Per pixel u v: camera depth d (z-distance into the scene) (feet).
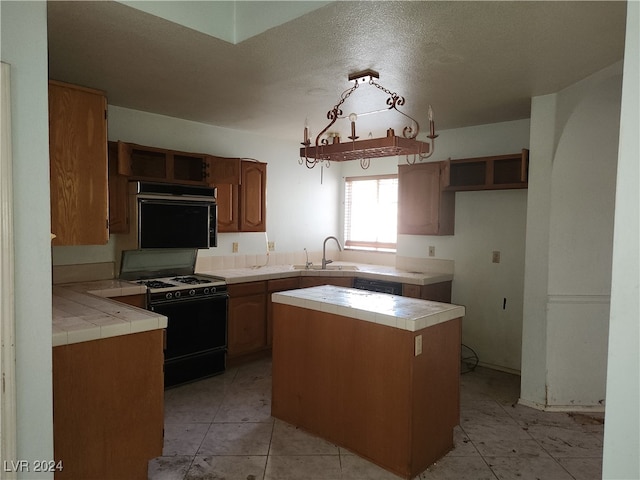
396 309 8.47
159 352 7.43
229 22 7.57
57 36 7.39
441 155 14.89
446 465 8.31
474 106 11.66
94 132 8.11
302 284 15.20
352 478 7.85
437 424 8.45
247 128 15.03
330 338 9.00
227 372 13.16
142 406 7.23
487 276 14.01
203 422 9.92
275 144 16.61
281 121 13.87
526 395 11.11
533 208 10.88
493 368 13.93
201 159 13.74
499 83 9.75
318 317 9.21
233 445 8.91
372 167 18.21
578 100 9.84
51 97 7.60
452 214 14.67
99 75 9.43
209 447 8.82
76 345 6.47
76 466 6.55
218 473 7.93
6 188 5.07
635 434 3.80
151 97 11.19
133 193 11.69
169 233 12.25
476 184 13.99
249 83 9.90
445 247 14.98
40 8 5.37
